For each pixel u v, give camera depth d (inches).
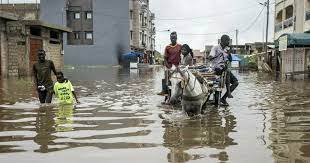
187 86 356.5
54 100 497.7
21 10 2322.8
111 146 256.5
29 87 675.4
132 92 620.7
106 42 2351.1
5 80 856.3
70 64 2345.0
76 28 2351.1
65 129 311.9
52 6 2317.9
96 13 2342.5
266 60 1573.6
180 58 458.6
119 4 2359.7
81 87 723.4
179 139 276.7
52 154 237.1
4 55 994.1
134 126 324.8
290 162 218.2
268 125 330.0
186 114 383.2
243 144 261.0
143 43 2817.4
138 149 248.5
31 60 1131.9
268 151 242.4
